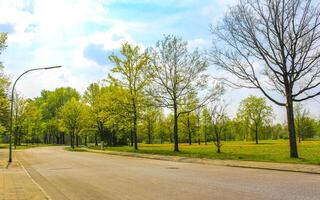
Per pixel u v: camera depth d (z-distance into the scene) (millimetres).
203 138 77875
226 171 20031
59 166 27516
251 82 28641
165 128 90125
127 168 23516
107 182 16422
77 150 60000
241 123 80125
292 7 26328
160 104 40344
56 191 14281
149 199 11477
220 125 38469
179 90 40156
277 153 34344
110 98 45344
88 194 13141
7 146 86688
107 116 47469
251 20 28266
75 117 76000
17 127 78875
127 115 45031
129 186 14742
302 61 26500
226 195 11633
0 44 38906
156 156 35594
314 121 99062
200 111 68375
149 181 16141
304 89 26750
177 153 37469
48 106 107125
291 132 26969
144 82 43000
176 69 40094
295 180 15242
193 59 39906
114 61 44625
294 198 10766
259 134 94000
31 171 23812
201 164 25938
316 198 10703
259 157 28234
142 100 41125
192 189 13234
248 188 13039
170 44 39906
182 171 20484
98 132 75312
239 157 29016
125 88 45094
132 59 44719
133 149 48281
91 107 68562
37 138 121312
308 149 40312
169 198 11492
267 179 15766
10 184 16109
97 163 29219
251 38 27922
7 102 42656
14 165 29516
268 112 74812
